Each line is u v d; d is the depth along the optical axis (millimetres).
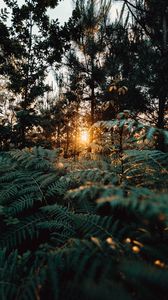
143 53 8492
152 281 849
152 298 882
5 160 3004
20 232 1981
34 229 2039
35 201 2410
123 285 996
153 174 1788
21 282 1349
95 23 10906
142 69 8336
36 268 1411
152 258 1236
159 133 1618
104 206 2033
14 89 10750
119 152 2398
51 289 1144
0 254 1599
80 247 1261
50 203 2426
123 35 9859
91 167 2453
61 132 16875
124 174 1968
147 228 1509
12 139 7938
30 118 7730
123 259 1083
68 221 1953
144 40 9023
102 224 1624
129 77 8930
